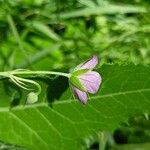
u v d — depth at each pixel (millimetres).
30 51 372
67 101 224
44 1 379
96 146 314
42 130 230
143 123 336
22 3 374
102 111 222
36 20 376
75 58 373
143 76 217
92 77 202
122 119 223
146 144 344
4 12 362
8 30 360
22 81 223
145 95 218
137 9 389
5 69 341
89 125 226
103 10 378
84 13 375
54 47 362
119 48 382
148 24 395
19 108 228
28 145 233
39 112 228
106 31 392
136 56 382
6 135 232
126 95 219
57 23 382
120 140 351
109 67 217
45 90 224
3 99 227
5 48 355
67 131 228
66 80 222
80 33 390
